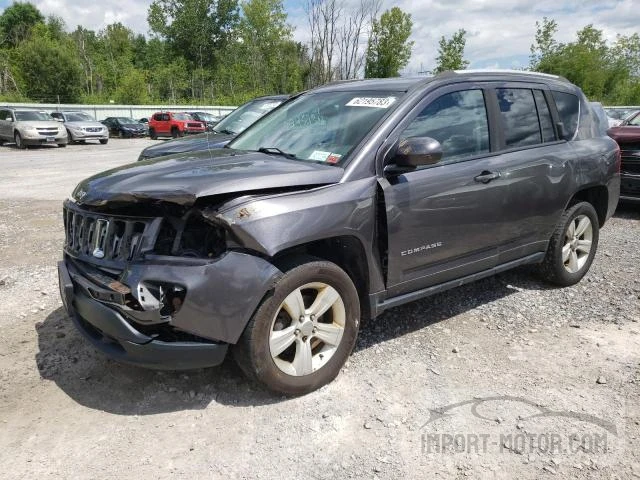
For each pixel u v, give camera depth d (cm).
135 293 289
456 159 397
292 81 3256
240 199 303
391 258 360
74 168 1566
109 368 363
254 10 4691
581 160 491
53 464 273
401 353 387
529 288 516
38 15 7550
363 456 278
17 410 318
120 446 287
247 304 299
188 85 6094
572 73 4791
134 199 301
